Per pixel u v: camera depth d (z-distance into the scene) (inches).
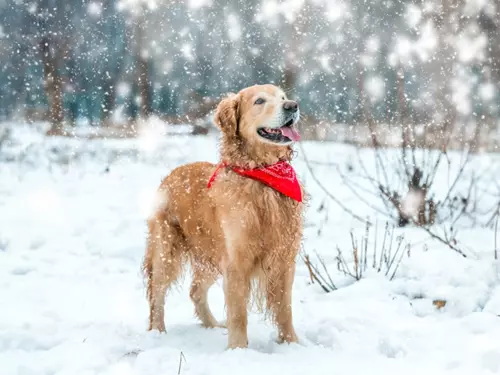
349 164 364.8
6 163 435.2
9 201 317.1
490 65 276.8
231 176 144.3
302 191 151.9
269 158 145.3
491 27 300.5
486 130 355.9
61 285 196.9
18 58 469.1
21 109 576.4
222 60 401.4
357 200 301.6
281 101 144.6
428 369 120.9
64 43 449.1
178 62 396.8
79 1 445.7
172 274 164.4
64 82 486.3
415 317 157.0
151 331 155.2
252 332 157.5
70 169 416.2
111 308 177.6
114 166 425.4
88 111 571.8
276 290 146.6
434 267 185.3
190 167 164.7
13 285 194.2
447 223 246.5
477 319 143.6
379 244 221.0
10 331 148.8
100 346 140.6
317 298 176.7
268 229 141.3
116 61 474.0
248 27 354.6
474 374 115.5
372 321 152.9
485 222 245.4
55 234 256.8
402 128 251.0
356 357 131.8
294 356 132.3
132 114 537.0
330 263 207.8
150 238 167.5
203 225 152.7
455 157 361.1
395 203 249.4
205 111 500.4
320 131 433.4
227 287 142.7
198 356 133.6
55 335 150.3
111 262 222.1
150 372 123.6
